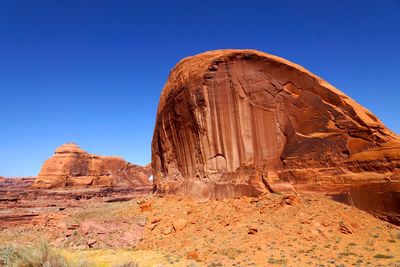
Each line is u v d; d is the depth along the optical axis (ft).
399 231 82.53
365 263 67.97
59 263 56.49
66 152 402.11
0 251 58.95
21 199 322.55
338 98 104.58
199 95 129.49
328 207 93.40
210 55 135.54
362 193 91.97
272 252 80.48
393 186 86.99
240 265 74.33
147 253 96.73
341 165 98.58
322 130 104.68
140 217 126.52
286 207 97.86
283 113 113.29
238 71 123.54
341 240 82.02
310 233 85.30
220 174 121.70
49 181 375.25
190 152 134.10
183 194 131.95
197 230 105.60
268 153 113.80
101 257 92.58
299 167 105.40
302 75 112.16
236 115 121.49
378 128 97.66
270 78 117.60
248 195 111.75
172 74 155.02
